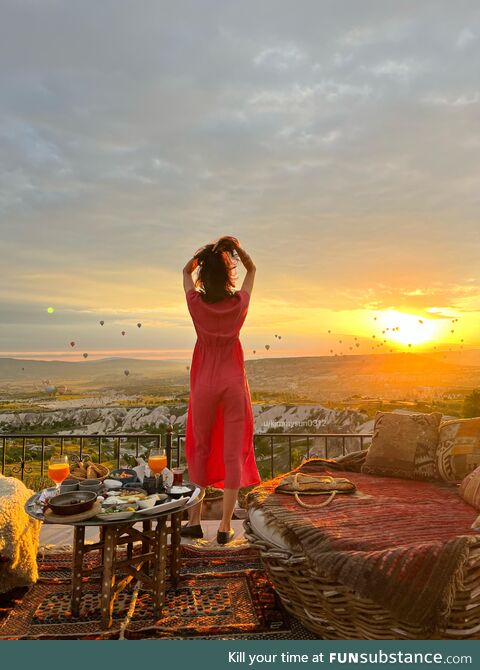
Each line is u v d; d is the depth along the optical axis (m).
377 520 2.46
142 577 2.55
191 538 3.70
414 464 3.36
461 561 1.92
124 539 2.66
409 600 1.89
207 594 2.82
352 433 4.52
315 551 2.17
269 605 2.67
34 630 2.43
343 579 1.98
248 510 2.82
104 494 2.69
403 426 3.51
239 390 3.56
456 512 2.61
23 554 2.80
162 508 2.46
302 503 2.69
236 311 3.51
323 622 2.25
